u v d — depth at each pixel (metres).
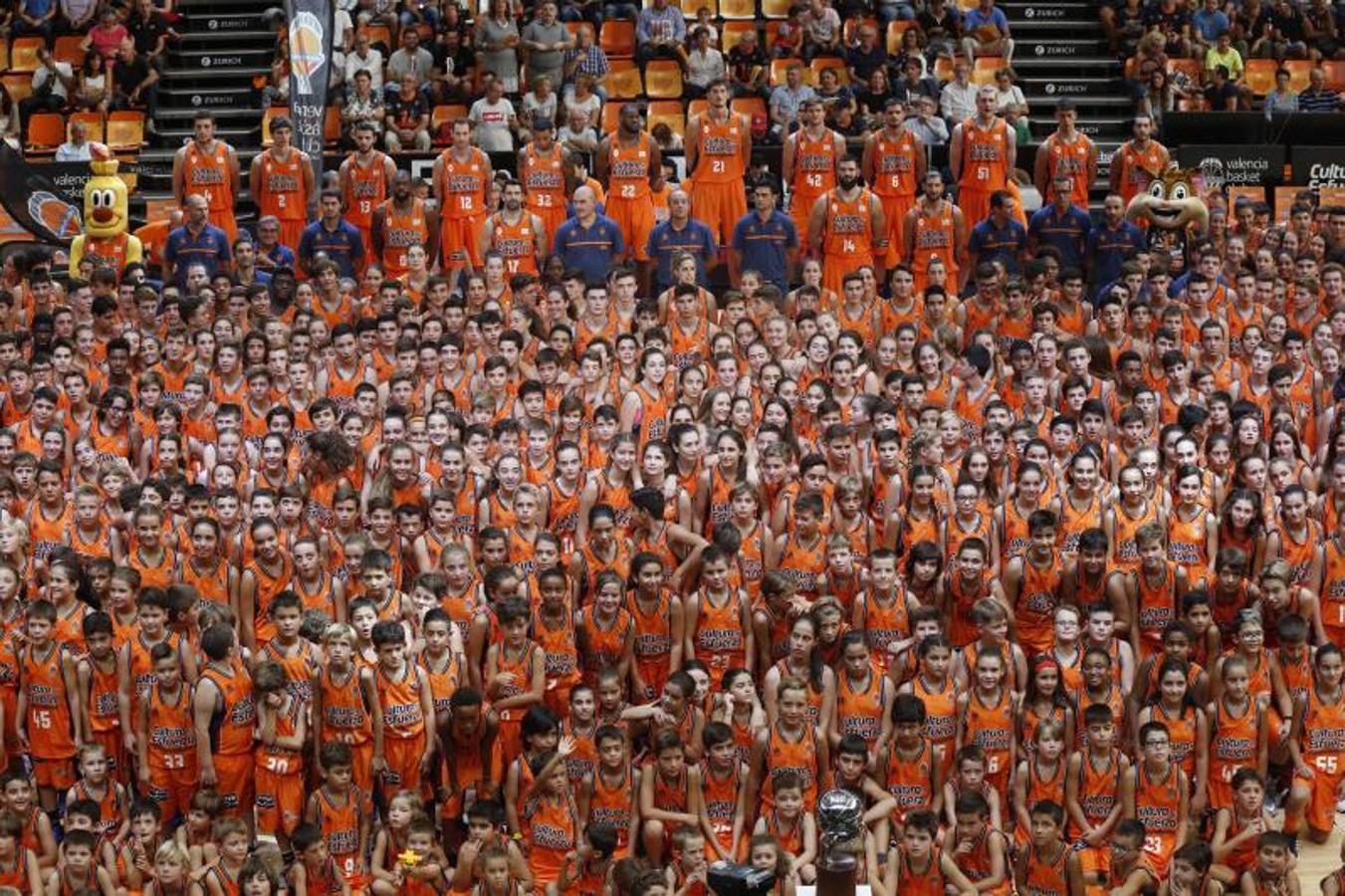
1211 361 17.88
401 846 12.96
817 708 13.62
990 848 12.87
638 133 20.86
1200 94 25.72
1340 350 18.36
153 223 21.83
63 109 25.77
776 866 12.02
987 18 26.36
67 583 13.94
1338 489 15.62
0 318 18.81
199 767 13.38
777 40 25.92
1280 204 22.59
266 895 12.27
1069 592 14.69
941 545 15.15
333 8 21.64
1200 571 15.08
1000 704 13.52
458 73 25.23
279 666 13.26
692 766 13.28
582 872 13.03
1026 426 16.16
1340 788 14.05
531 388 16.48
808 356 17.39
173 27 26.75
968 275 20.69
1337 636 15.05
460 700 13.34
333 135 24.45
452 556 14.24
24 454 15.45
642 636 14.28
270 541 14.45
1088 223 20.48
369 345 17.78
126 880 12.77
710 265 20.11
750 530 15.04
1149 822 13.19
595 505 15.09
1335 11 27.41
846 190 20.30
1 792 12.91
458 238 20.83
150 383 16.98
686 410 16.05
